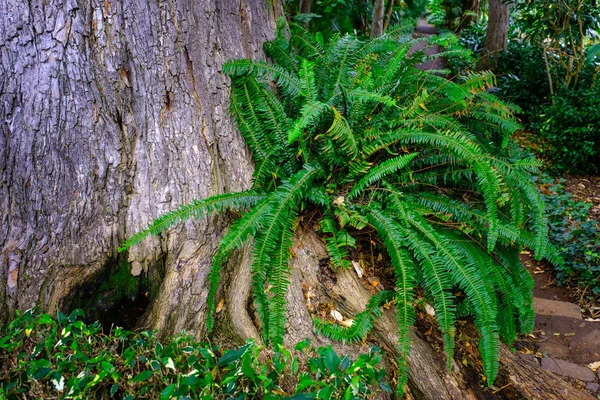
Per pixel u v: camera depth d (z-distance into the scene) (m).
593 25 6.84
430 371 2.43
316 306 2.46
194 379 1.86
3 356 2.03
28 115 2.20
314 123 2.58
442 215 2.67
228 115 2.65
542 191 5.30
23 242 2.23
